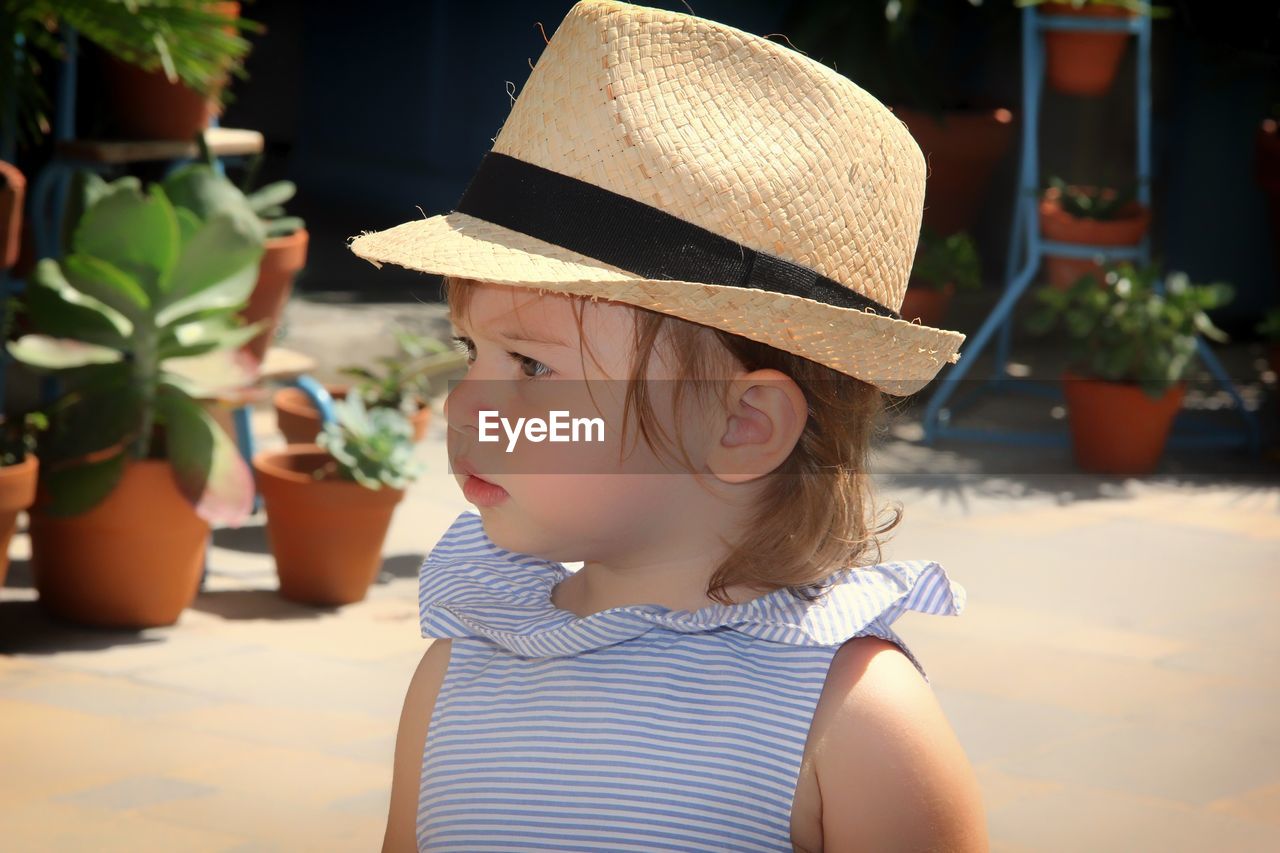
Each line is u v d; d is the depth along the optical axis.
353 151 10.56
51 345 3.58
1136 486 5.61
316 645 3.70
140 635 3.69
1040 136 8.02
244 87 10.63
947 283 6.41
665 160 1.27
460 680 1.40
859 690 1.26
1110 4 6.05
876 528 1.49
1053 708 3.53
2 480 3.35
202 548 3.78
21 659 3.49
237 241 3.70
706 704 1.28
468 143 9.82
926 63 8.04
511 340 1.29
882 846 1.23
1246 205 8.00
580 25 1.34
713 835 1.25
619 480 1.28
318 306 7.18
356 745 3.13
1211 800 3.06
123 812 2.77
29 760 2.97
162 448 3.77
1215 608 4.30
